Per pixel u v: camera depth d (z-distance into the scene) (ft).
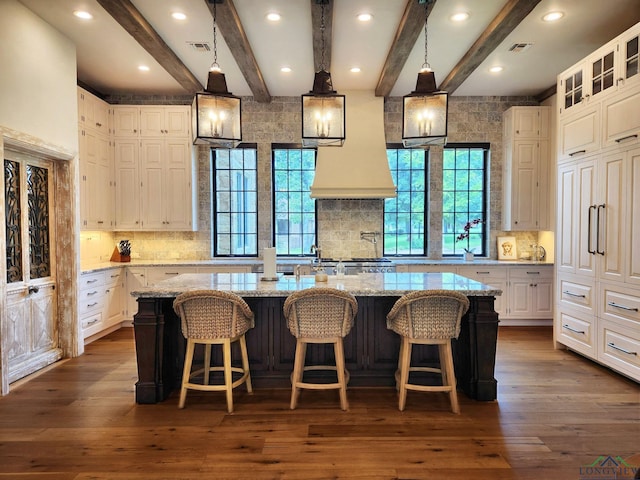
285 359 11.05
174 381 10.90
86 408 9.77
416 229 20.52
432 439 8.34
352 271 17.60
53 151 12.53
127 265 17.76
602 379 11.64
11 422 9.08
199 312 9.35
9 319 11.37
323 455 7.77
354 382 11.06
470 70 15.30
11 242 11.57
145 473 7.20
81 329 14.10
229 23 11.80
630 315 10.94
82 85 17.75
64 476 7.11
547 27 12.68
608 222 11.71
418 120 10.02
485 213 20.29
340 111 10.23
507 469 7.31
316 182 17.84
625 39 10.88
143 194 18.52
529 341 15.70
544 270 18.12
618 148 11.27
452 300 9.21
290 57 14.89
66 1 11.14
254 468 7.34
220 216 20.45
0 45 10.48
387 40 13.47
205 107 9.83
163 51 13.70
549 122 18.56
